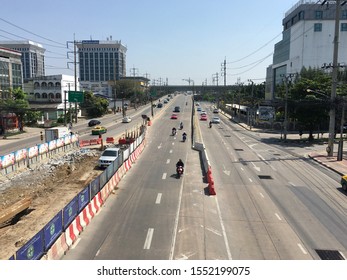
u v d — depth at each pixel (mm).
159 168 32469
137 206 20844
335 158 39000
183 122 86062
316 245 15742
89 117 98375
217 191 24578
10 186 27281
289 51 105688
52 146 39875
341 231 17516
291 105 53125
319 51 95688
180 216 19078
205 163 33500
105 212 19703
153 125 78312
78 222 16688
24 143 49875
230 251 14875
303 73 71500
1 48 73562
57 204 22094
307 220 19000
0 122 59031
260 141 55625
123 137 55750
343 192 24938
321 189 25766
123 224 17812
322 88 53875
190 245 15344
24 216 19797
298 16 99438
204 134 64562
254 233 16969
